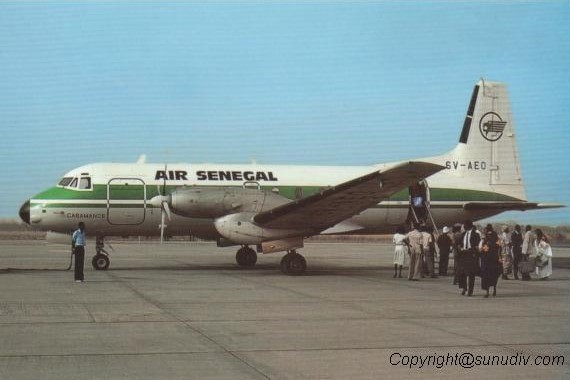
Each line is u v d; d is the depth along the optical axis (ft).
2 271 66.39
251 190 65.05
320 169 74.02
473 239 48.24
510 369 24.43
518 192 79.41
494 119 79.66
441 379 22.97
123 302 41.88
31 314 36.35
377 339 29.78
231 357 25.86
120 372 23.27
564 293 51.08
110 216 66.90
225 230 62.44
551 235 233.76
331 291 50.11
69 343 28.25
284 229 63.67
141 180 67.82
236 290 49.90
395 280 61.52
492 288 55.42
